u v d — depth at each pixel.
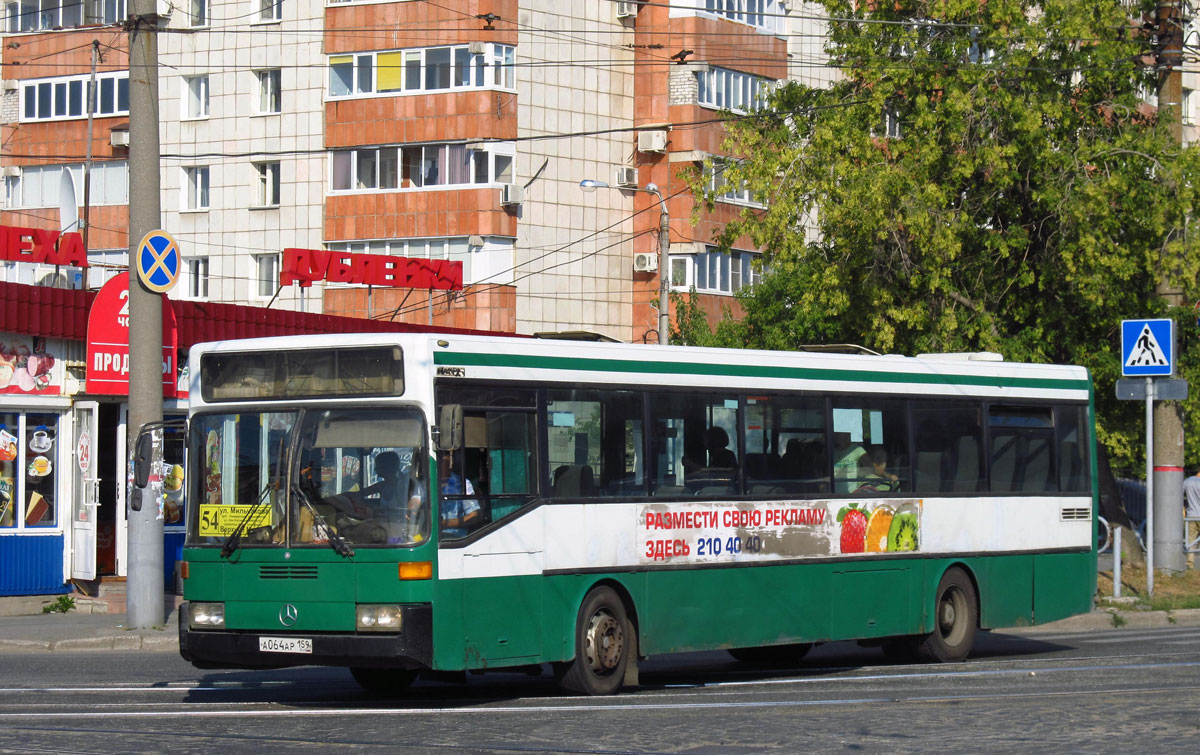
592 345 19.53
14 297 32.47
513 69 63.72
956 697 18.53
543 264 64.62
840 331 41.00
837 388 22.70
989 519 24.98
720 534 20.80
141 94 28.81
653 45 66.31
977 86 37.25
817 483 22.25
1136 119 38.56
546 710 17.25
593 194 66.06
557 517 18.75
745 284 66.00
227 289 68.31
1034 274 38.47
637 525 19.73
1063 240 37.22
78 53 70.06
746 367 21.45
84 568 34.22
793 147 39.31
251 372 18.14
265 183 68.06
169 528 37.12
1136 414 38.78
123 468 35.72
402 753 14.12
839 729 15.65
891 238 38.12
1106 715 16.66
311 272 52.75
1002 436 25.41
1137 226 38.06
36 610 33.59
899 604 23.33
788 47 71.00
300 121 66.62
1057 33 37.62
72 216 43.75
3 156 71.38
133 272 28.78
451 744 14.68
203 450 18.28
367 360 17.59
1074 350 38.56
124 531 35.78
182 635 18.14
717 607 20.67
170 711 17.33
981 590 24.80
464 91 63.28
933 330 38.56
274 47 67.19
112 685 20.70
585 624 19.03
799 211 38.53
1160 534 36.75
